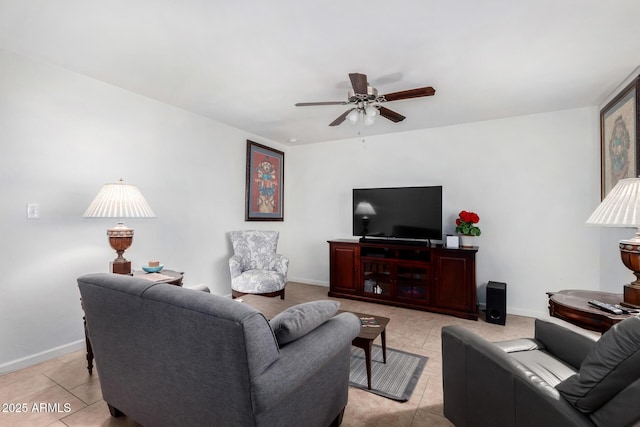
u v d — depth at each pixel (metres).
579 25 1.86
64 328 2.48
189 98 3.11
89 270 2.64
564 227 3.39
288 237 5.20
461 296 3.47
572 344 1.51
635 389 0.86
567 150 3.37
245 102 3.22
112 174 2.80
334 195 4.84
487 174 3.77
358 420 1.71
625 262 1.66
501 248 3.69
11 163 2.20
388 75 2.55
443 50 2.16
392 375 2.19
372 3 1.67
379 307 3.81
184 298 1.19
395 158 4.36
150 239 3.13
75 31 1.96
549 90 2.85
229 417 1.13
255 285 3.40
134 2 1.67
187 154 3.50
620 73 2.51
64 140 2.48
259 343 1.07
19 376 2.13
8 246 2.20
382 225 4.07
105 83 2.74
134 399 1.48
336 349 1.43
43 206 2.36
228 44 2.10
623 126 2.58
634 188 1.58
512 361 1.23
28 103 2.28
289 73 2.54
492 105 3.25
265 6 1.70
